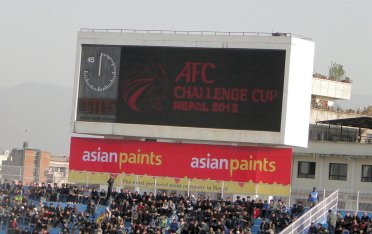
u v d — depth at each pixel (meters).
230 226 63.75
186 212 66.56
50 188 75.19
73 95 72.44
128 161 72.12
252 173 69.62
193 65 70.00
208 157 70.56
